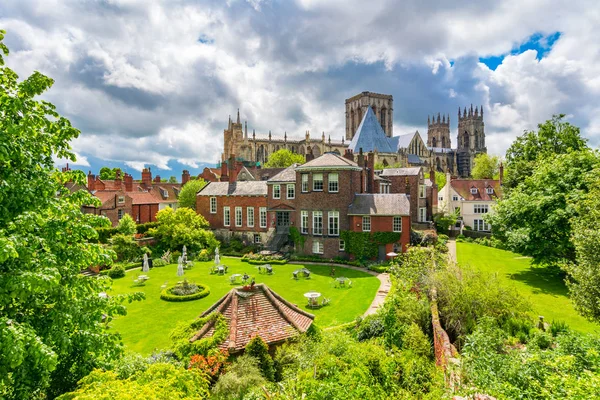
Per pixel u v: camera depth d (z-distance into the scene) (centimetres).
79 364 1225
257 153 13688
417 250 3116
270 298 2052
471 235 6544
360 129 12031
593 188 2077
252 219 5981
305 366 1505
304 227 5147
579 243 1762
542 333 1727
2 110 1107
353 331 2322
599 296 1622
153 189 8094
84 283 1220
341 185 4884
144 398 866
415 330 1941
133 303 3088
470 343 1407
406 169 6706
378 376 1359
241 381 1393
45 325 1131
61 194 1335
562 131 5209
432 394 1105
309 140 13925
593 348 1179
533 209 3447
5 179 1065
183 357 1662
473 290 2028
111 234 4994
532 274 3712
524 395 939
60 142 1272
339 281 3569
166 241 5281
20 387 1044
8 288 916
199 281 3831
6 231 1023
